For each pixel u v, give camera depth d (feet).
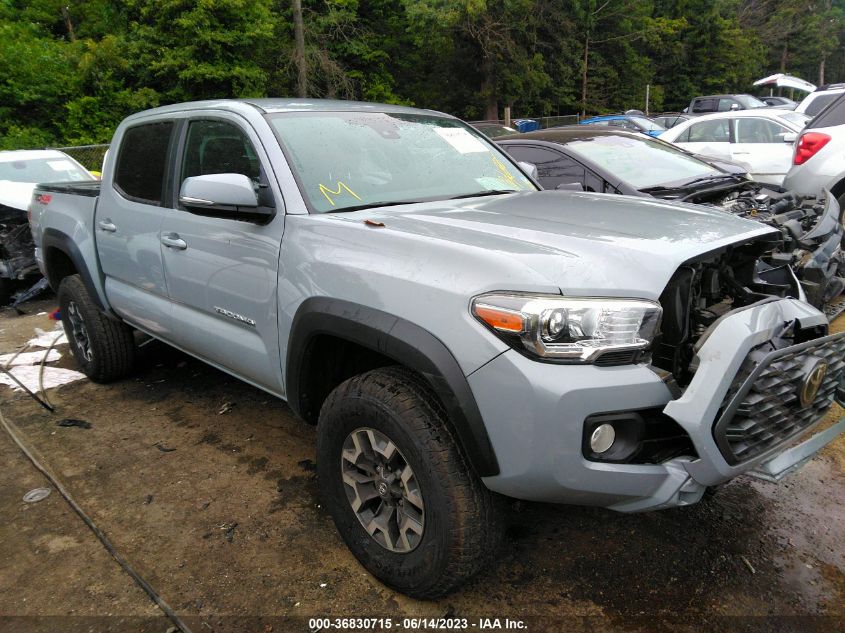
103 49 66.90
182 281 10.73
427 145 10.98
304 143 9.52
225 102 10.60
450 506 6.82
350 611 7.64
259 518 9.55
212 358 10.88
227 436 12.19
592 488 6.37
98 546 9.01
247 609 7.73
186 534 9.21
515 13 90.38
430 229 7.75
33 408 13.75
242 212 8.82
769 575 7.97
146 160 12.03
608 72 113.60
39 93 68.59
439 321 6.67
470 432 6.52
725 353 6.45
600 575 8.11
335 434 7.96
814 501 9.43
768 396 6.70
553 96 105.40
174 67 64.23
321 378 8.75
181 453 11.58
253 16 67.15
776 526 8.89
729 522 9.03
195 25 63.72
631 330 6.41
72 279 14.67
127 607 7.83
